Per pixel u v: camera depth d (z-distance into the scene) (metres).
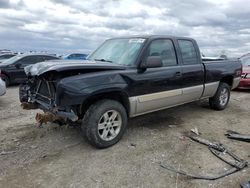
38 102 3.98
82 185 2.88
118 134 3.97
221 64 5.99
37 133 4.46
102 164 3.36
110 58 4.55
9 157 3.54
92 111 3.64
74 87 3.36
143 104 4.23
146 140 4.22
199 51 5.44
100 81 3.59
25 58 10.66
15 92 8.91
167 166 3.33
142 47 4.27
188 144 4.09
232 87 6.55
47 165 3.32
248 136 4.40
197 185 2.90
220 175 3.11
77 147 3.89
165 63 4.62
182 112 6.08
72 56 17.61
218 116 5.84
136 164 3.38
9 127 4.78
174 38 4.91
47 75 3.55
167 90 4.59
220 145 4.00
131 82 3.96
